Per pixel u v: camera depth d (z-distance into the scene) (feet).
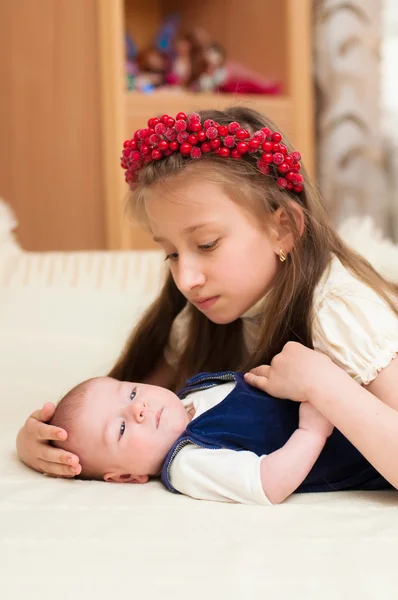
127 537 2.64
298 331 3.60
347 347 3.32
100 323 5.38
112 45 7.63
